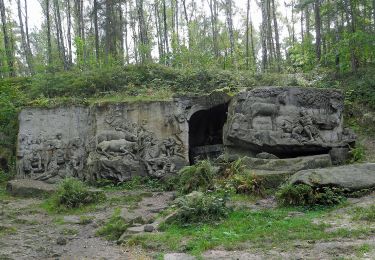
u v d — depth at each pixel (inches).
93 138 639.8
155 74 817.5
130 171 609.9
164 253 294.4
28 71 1366.9
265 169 539.8
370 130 683.4
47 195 540.7
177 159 626.2
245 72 834.2
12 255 307.7
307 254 269.6
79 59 962.1
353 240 295.3
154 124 643.5
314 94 615.8
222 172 549.0
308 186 422.9
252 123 591.5
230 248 295.6
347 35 800.9
